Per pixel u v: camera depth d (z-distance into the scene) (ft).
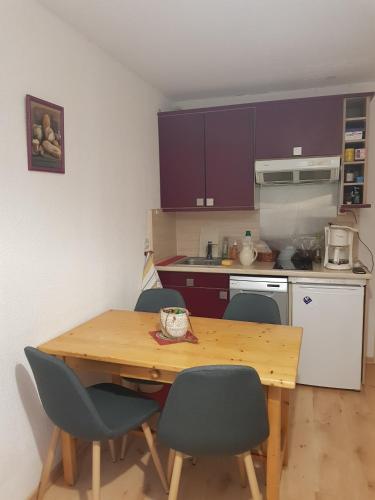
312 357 9.82
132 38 7.68
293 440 7.76
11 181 5.77
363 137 9.90
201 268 10.62
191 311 10.93
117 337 6.59
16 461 5.99
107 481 6.72
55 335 6.86
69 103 7.11
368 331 11.45
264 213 11.88
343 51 8.47
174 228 12.71
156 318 7.72
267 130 10.40
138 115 10.05
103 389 6.77
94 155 7.99
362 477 6.73
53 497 6.39
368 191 10.96
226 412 4.65
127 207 9.54
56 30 6.70
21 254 6.02
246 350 5.92
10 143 5.73
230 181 10.94
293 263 10.91
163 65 9.20
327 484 6.56
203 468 7.05
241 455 5.29
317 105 9.96
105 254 8.51
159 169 11.52
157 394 8.32
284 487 6.49
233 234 12.26
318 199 11.37
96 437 5.28
